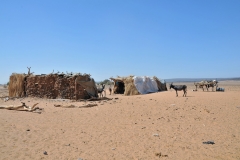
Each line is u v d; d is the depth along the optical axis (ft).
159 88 132.57
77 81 88.43
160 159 28.32
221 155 29.63
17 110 65.10
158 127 43.62
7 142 34.63
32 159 28.17
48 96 94.58
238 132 40.11
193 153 30.35
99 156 29.27
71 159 28.30
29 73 103.96
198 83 120.67
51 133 39.96
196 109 59.88
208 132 40.11
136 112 57.93
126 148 32.27
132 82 116.16
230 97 81.35
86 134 39.29
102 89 93.25
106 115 55.67
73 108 67.87
